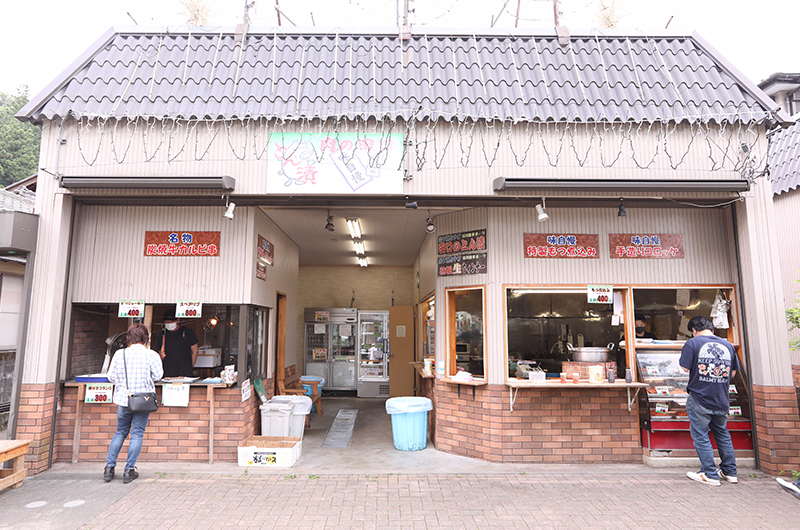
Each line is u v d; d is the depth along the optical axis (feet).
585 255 20.79
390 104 19.30
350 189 18.85
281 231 27.63
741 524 13.38
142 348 17.01
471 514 14.02
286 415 20.99
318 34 22.02
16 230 17.66
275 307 26.05
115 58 20.86
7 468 17.06
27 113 18.81
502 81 20.29
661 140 19.29
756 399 19.07
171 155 18.86
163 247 20.30
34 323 18.26
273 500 15.03
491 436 19.75
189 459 19.15
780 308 19.02
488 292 20.57
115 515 13.71
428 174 19.01
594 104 19.65
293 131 19.04
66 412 19.13
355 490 16.03
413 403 21.68
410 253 37.09
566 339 24.95
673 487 16.51
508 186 18.20
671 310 23.81
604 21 23.71
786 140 27.58
